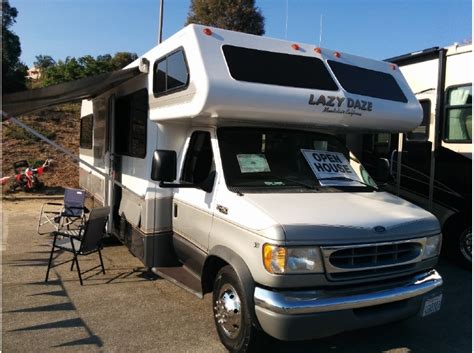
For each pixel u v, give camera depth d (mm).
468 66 6809
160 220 5215
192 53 4277
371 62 5406
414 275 3945
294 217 3535
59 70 28391
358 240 3541
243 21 27672
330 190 4453
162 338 4207
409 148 7672
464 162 6816
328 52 5082
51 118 20000
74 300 5078
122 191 6523
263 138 4672
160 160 4227
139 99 5734
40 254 6918
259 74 4293
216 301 4059
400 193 7836
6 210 10711
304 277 3404
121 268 6297
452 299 5512
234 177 4258
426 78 7438
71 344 4047
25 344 4023
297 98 4328
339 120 4660
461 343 4352
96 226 5680
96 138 8156
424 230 3920
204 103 3977
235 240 3791
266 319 3396
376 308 3701
